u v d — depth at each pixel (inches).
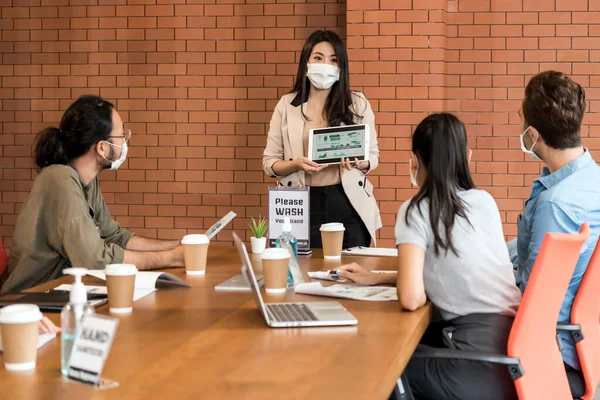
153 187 251.6
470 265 101.0
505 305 101.6
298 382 64.8
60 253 124.8
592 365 109.7
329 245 142.8
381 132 233.1
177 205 251.1
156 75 249.0
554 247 88.1
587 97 235.6
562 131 113.1
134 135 250.8
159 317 91.1
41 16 251.1
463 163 103.6
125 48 249.3
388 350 76.0
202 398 60.3
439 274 101.9
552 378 96.6
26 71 252.8
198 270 124.0
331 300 103.3
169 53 248.1
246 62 245.6
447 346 99.0
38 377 66.1
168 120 249.6
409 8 229.6
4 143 255.3
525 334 90.8
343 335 82.8
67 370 66.5
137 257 125.1
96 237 121.9
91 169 130.4
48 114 253.0
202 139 248.8
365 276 115.9
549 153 116.1
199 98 248.1
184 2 246.2
